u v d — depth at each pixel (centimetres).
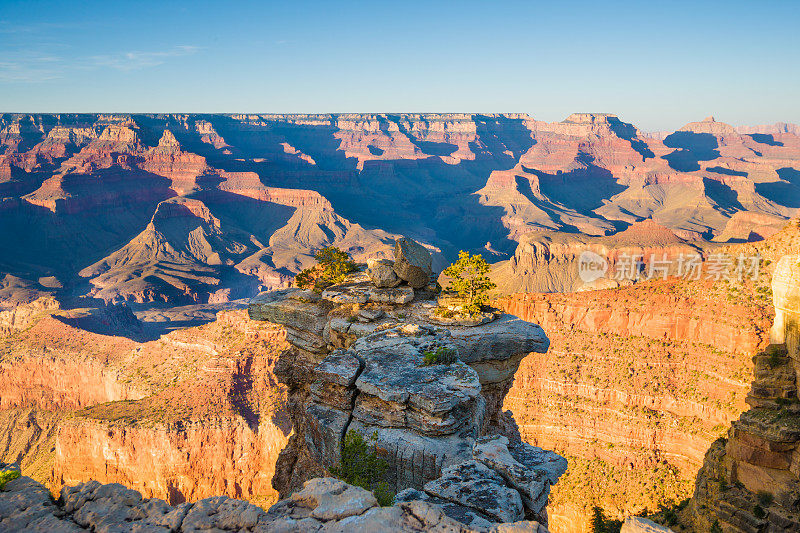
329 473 2900
